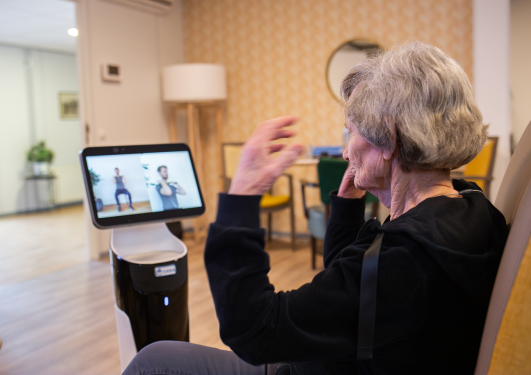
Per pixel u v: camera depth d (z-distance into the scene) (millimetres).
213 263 594
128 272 1311
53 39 6410
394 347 593
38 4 4805
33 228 5582
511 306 529
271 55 4598
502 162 3342
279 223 4730
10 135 6703
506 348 536
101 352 2201
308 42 4395
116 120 4223
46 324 2551
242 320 559
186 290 1392
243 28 4715
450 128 600
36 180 6980
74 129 7641
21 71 6836
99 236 4004
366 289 547
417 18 3898
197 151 4773
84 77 3902
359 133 664
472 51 3709
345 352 565
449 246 565
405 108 605
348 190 881
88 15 3906
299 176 4535
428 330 584
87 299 2947
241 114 4848
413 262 558
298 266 3584
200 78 4258
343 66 4238
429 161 614
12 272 3602
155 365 893
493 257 585
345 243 886
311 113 4457
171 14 4887
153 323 1322
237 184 608
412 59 621
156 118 4691
